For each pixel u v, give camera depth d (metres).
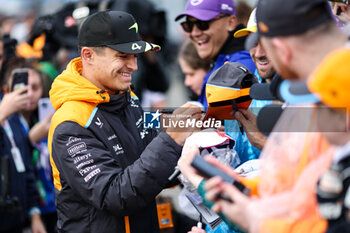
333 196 1.56
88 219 2.81
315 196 1.61
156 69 6.57
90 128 2.78
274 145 1.86
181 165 2.26
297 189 1.68
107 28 2.79
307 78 1.69
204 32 3.89
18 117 4.68
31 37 6.55
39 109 4.84
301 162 1.74
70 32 6.38
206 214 2.76
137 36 2.87
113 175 2.69
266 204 1.72
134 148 2.96
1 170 4.11
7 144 4.40
